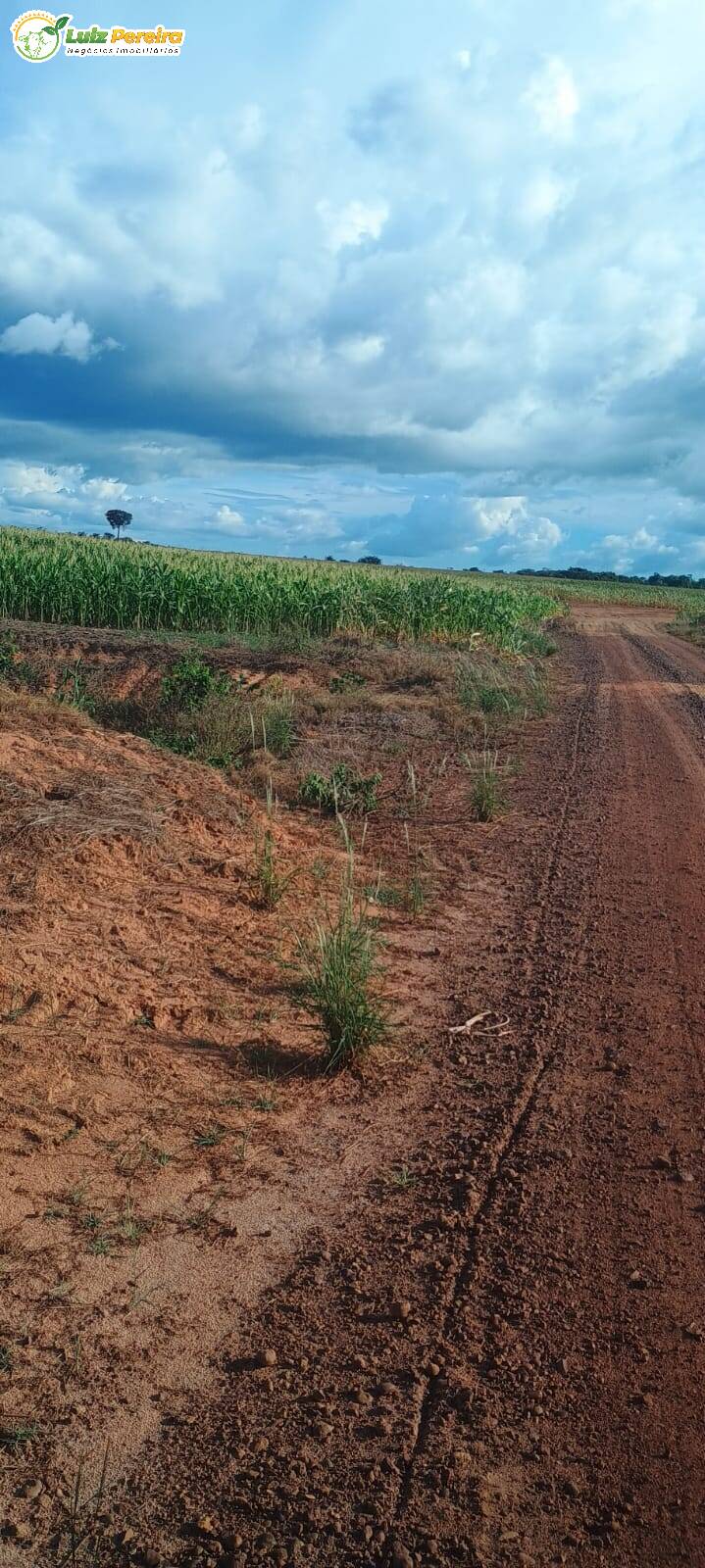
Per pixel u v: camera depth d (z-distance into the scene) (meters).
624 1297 3.04
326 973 4.61
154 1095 4.09
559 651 26.28
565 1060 4.60
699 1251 3.27
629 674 21.61
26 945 4.81
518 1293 3.06
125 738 8.45
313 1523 2.25
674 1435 2.52
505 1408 2.61
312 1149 3.88
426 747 12.05
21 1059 4.07
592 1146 3.90
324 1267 3.19
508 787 10.36
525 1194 3.58
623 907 6.70
